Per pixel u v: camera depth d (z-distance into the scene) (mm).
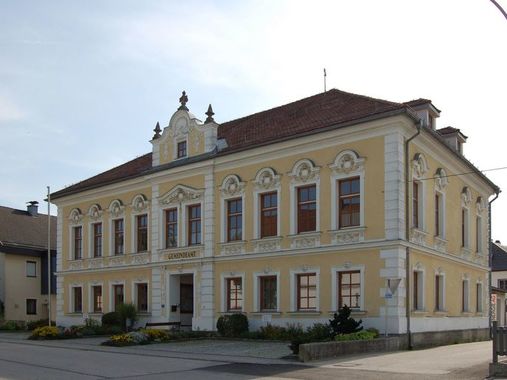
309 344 19656
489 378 15203
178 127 34531
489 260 37625
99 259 38906
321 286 27109
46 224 58469
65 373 16719
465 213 34000
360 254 26031
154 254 35000
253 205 30188
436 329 28031
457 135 33438
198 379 15383
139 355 22047
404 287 25172
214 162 32062
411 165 26453
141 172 36062
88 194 40250
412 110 26781
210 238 31859
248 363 19094
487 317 36312
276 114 34656
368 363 18719
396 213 25125
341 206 27141
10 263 51438
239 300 30531
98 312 38781
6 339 33125
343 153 26891
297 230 28406
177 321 34000
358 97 30125
